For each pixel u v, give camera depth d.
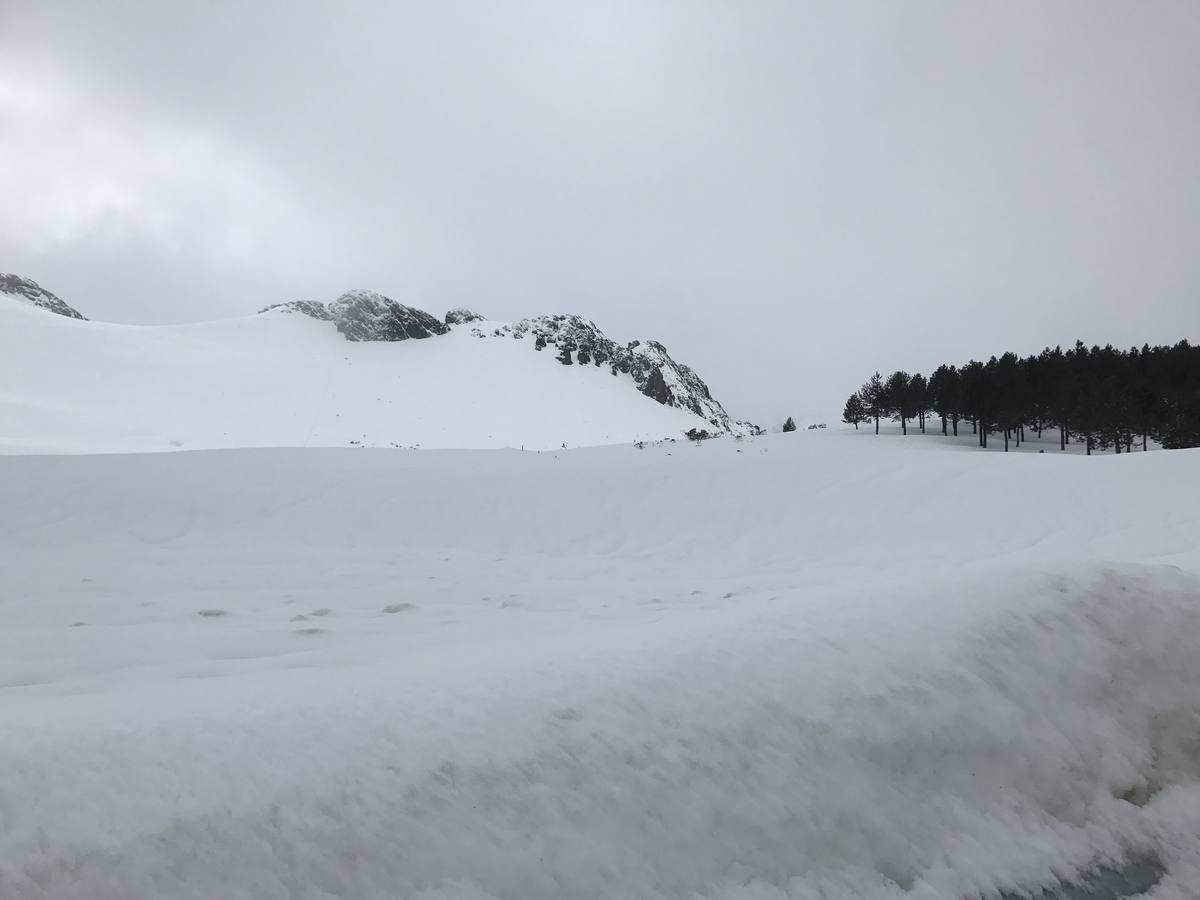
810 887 3.25
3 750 2.87
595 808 3.18
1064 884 3.63
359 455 23.14
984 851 3.65
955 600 5.09
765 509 18.17
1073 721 4.40
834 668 4.25
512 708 3.58
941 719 4.08
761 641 4.48
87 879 2.43
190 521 16.47
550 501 18.88
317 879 2.64
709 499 19.06
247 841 2.67
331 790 2.92
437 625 7.12
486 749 3.29
